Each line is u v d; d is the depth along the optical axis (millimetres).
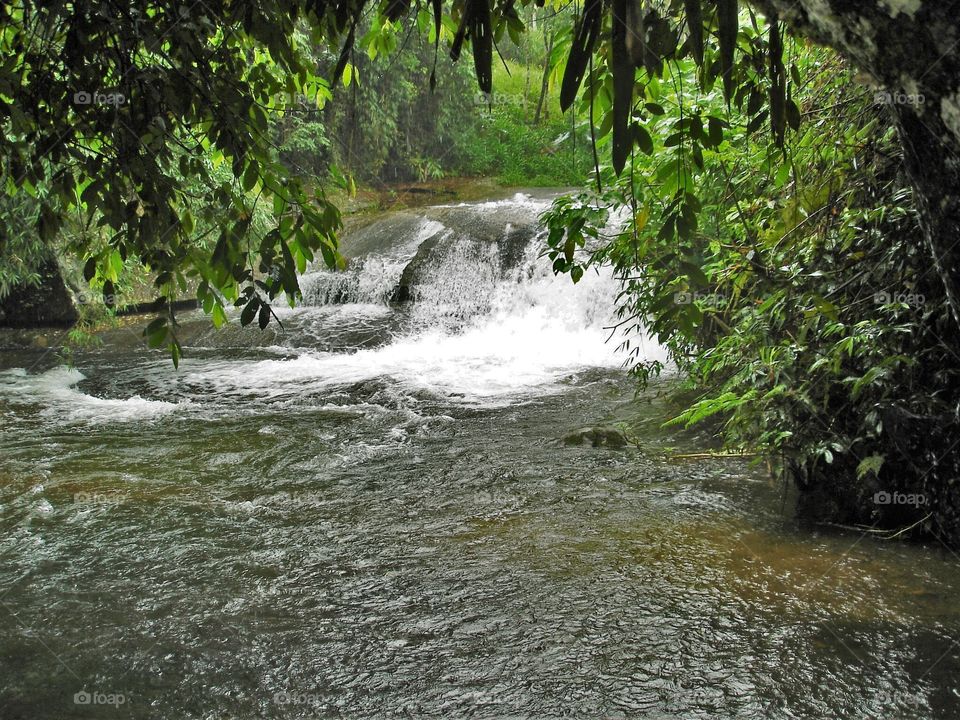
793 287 3814
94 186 2686
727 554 3936
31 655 3244
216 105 2656
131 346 10195
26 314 10648
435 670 3070
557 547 4137
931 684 2830
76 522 4715
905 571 3623
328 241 2715
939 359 3465
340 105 15273
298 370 8836
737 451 5387
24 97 2621
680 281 4047
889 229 3551
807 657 3031
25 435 6742
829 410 3902
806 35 1595
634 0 1529
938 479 3588
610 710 2770
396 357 9352
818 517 4301
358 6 2396
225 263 2643
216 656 3213
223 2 2682
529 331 10336
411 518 4668
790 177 4051
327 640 3312
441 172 17625
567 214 3711
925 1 1324
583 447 5859
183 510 4891
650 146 1979
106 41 2625
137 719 2816
